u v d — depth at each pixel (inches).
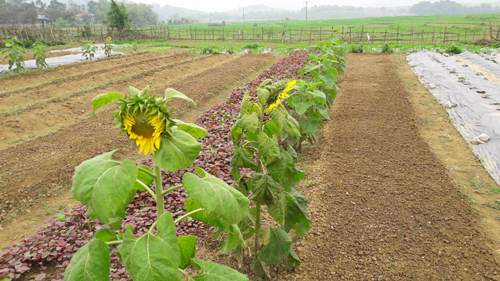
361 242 156.9
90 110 426.6
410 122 329.7
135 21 5182.1
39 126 364.5
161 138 69.3
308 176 234.1
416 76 560.1
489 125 291.9
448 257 145.4
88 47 744.3
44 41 1146.7
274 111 109.2
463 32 2105.1
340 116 358.9
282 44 1419.8
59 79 518.9
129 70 636.1
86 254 72.2
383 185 210.8
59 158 281.6
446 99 399.5
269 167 110.7
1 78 498.6
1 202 217.0
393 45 1216.2
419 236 160.2
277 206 109.8
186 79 590.6
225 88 538.9
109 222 80.8
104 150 302.4
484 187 209.8
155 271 64.8
